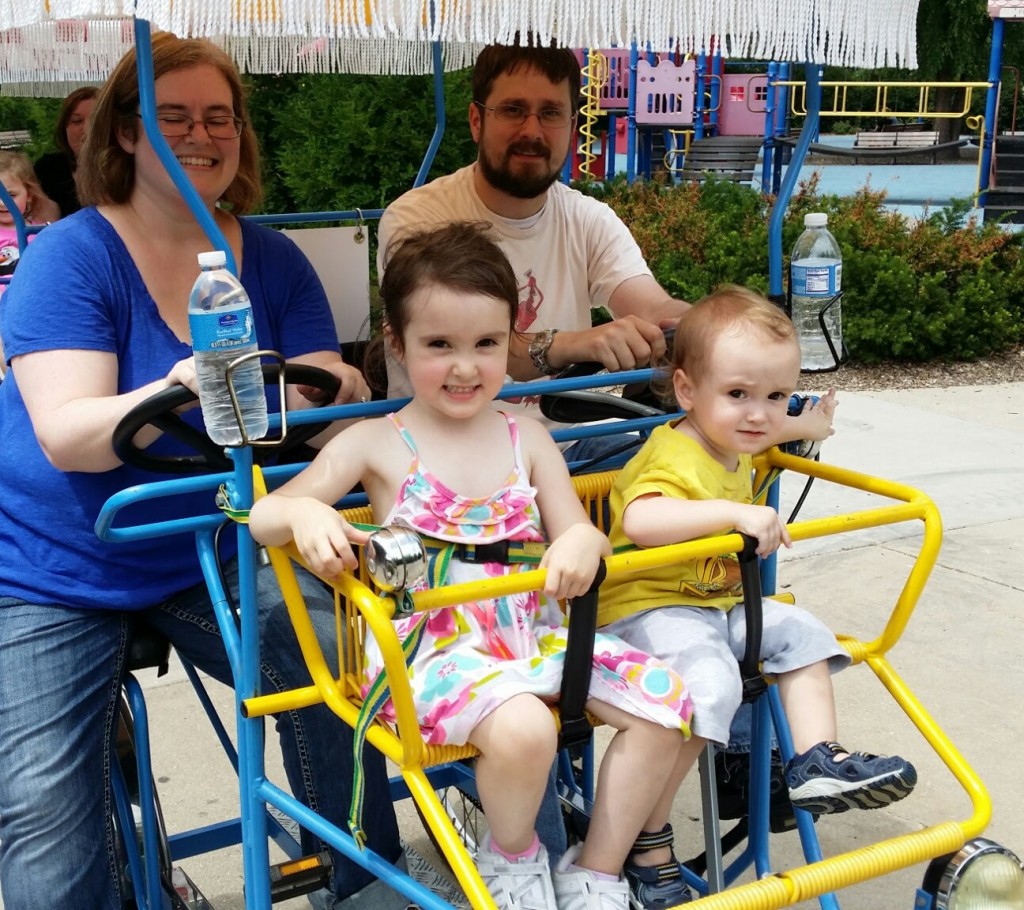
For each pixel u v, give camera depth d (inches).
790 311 99.0
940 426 268.7
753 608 75.9
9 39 144.6
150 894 90.4
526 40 73.2
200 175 92.0
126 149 91.7
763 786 92.5
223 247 73.0
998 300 332.5
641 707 71.3
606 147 650.2
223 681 92.0
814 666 78.8
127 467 89.0
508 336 78.2
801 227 320.5
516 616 75.0
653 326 100.9
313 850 94.3
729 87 644.1
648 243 335.6
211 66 91.8
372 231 283.7
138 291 91.0
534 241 123.3
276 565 72.9
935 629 172.7
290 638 87.1
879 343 318.3
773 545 74.2
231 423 69.6
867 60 79.4
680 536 78.3
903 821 129.7
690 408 84.0
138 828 95.2
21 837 83.6
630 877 78.5
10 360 88.0
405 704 62.9
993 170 552.4
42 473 88.8
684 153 601.9
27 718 85.2
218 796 134.3
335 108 282.5
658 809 77.6
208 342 67.9
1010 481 231.5
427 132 284.4
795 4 74.8
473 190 122.9
